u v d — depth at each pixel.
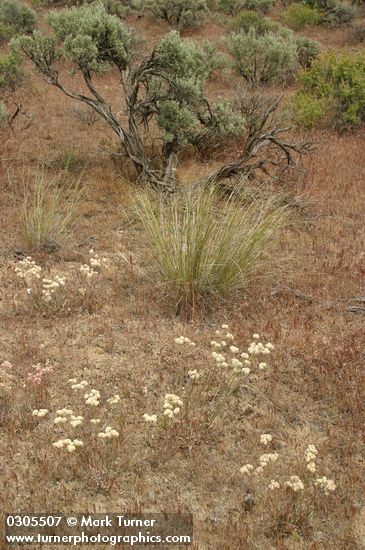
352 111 14.07
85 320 6.65
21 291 7.09
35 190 9.48
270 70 15.94
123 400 5.49
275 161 11.38
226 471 4.82
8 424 5.09
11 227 8.59
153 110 11.33
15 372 5.74
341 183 10.84
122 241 8.58
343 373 5.91
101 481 4.59
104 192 10.20
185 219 7.21
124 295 7.18
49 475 4.62
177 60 10.57
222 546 4.18
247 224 7.45
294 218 9.27
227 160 11.68
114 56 10.52
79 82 17.17
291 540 4.29
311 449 4.76
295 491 4.49
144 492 4.59
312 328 6.70
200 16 24.36
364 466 4.97
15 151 11.64
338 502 4.57
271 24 23.14
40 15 25.30
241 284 7.14
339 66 15.23
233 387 5.60
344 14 26.00
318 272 7.75
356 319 6.96
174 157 10.79
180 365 5.95
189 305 6.81
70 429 5.04
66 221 8.67
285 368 6.05
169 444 4.96
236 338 6.41
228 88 17.03
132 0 25.62
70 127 13.43
